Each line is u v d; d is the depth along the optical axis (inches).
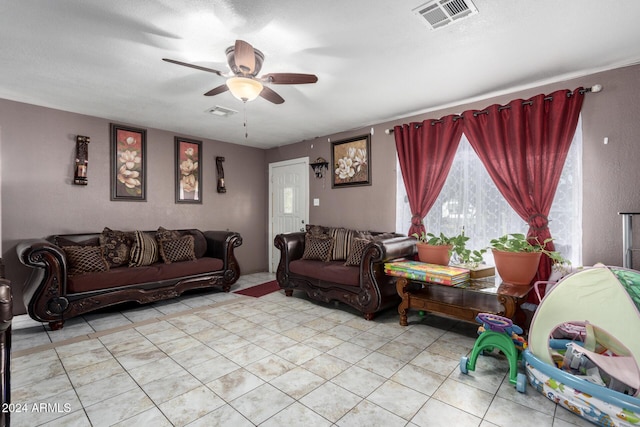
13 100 129.2
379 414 66.9
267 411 67.7
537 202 110.5
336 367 87.2
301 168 203.2
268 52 91.1
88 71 103.0
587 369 70.9
